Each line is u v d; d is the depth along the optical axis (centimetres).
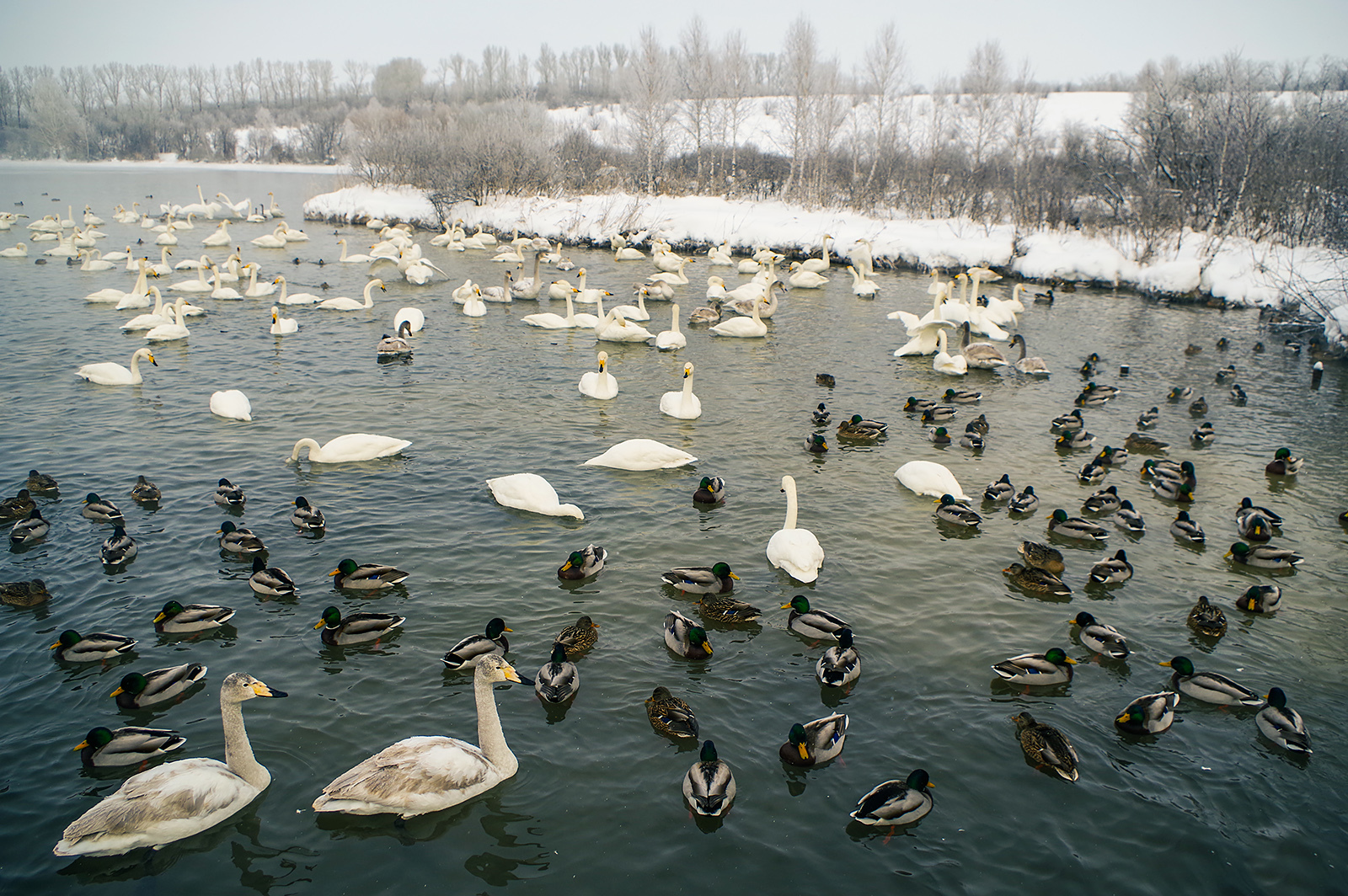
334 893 943
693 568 1620
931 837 1038
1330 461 2411
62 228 6475
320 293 4450
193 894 938
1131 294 4972
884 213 7025
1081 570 1727
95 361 3042
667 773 1133
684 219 6569
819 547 1680
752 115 12012
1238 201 5416
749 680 1338
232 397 2494
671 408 2622
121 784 1092
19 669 1312
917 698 1305
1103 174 6244
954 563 1742
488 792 1089
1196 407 2817
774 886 964
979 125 7631
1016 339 3709
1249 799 1115
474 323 3909
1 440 2255
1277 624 1545
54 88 16488
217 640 1399
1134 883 979
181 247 6106
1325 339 3666
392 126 9562
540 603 1538
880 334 3856
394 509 1903
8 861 975
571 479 2106
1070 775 1116
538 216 6975
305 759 1138
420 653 1380
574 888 956
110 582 1559
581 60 19925
